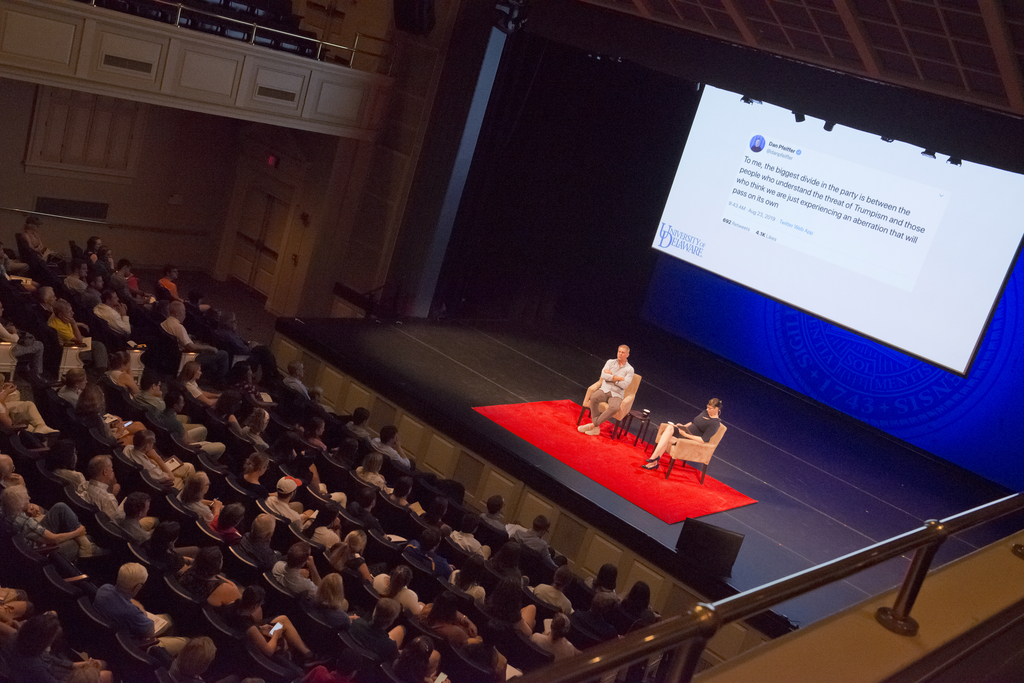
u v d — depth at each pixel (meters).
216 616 4.76
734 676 1.96
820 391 12.73
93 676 4.05
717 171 11.88
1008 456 11.08
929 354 10.37
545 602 6.11
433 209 12.99
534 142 13.07
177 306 9.89
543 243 13.74
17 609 4.45
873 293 10.74
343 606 5.17
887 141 10.47
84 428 6.51
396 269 13.45
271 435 8.17
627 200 13.94
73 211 13.07
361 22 13.32
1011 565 2.99
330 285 14.13
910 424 11.88
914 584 2.33
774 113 11.33
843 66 9.51
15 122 12.09
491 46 12.36
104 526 5.37
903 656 2.23
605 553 8.18
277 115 12.09
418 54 12.93
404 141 13.21
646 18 11.03
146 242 14.08
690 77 10.94
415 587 6.12
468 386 10.55
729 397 12.45
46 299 8.77
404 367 10.61
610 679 3.00
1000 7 7.04
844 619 2.34
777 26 9.53
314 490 6.84
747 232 11.67
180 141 13.88
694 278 13.94
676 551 7.68
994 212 9.82
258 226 14.48
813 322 12.74
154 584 5.12
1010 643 2.53
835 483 10.20
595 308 14.53
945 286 10.21
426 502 7.88
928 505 10.16
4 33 9.41
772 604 1.65
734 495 9.20
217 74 11.27
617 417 9.88
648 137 13.56
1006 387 11.06
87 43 10.05
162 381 9.54
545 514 8.62
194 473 6.15
